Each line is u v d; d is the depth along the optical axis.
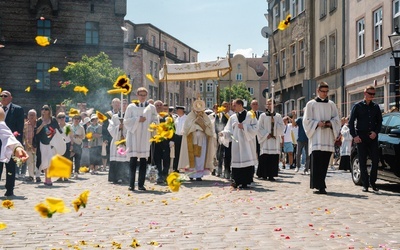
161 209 9.74
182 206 10.15
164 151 15.22
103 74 45.28
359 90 28.36
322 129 12.26
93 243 6.62
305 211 9.43
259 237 7.06
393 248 6.36
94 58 47.09
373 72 26.66
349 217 8.77
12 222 8.32
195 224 8.09
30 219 8.62
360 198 11.38
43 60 53.09
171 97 82.56
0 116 5.07
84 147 18.89
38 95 52.75
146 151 13.16
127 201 10.91
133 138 13.07
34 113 16.39
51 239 6.95
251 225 8.00
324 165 12.27
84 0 53.91
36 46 52.94
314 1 35.69
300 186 14.10
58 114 16.72
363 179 12.77
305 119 12.34
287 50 40.72
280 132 16.27
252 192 12.60
